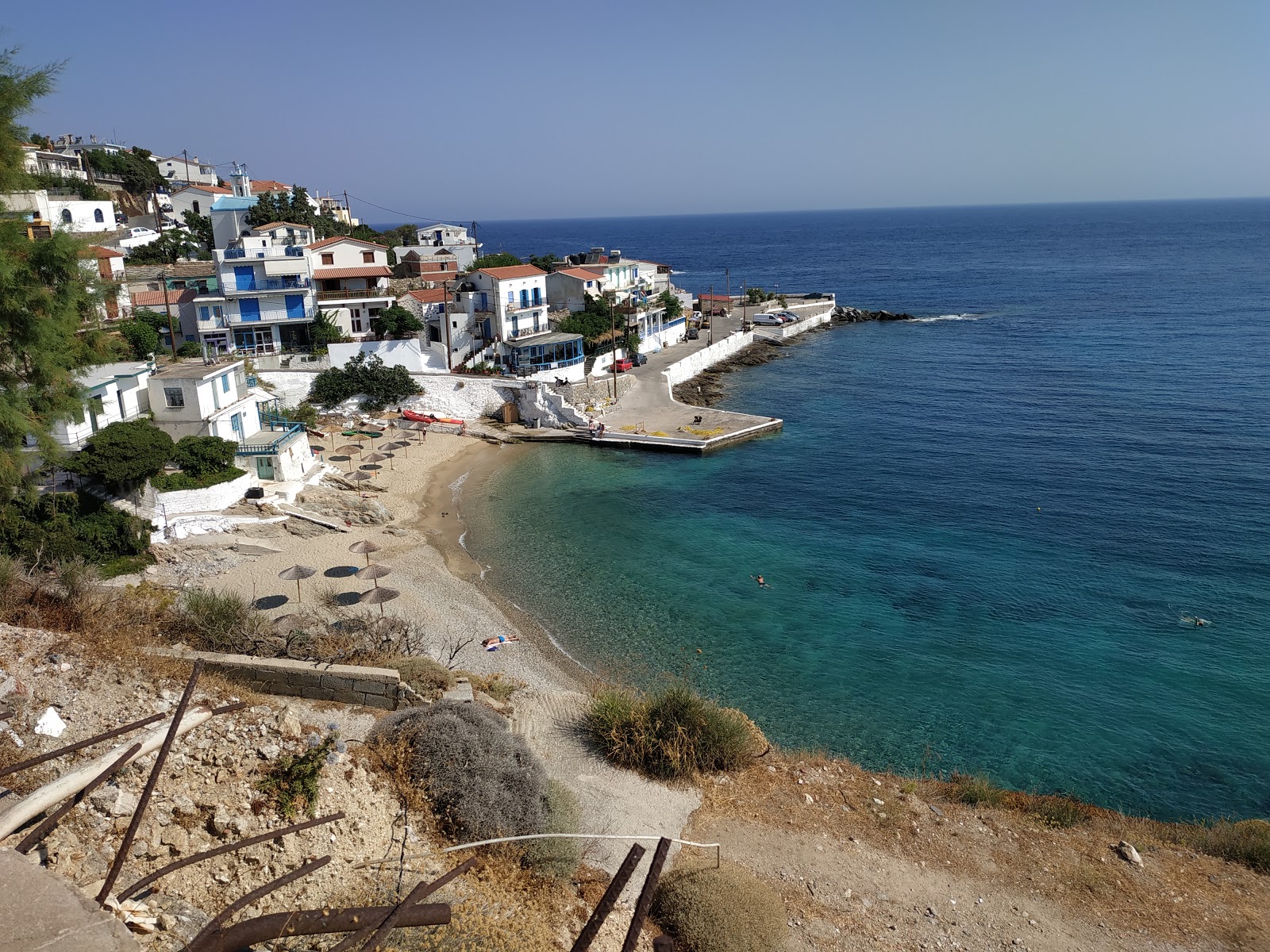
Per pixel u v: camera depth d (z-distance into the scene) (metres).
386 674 19.83
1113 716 30.61
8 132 26.94
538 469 62.00
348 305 75.19
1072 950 16.78
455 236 126.12
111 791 12.02
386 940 11.42
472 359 78.06
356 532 45.81
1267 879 19.59
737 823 20.30
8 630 16.30
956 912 17.73
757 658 34.47
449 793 16.03
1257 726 30.05
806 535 49.03
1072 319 134.62
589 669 33.06
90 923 6.50
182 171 133.00
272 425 55.41
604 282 96.62
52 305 27.88
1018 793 24.72
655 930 15.80
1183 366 95.12
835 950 16.16
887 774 25.02
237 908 7.76
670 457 65.50
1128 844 20.64
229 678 19.75
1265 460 60.75
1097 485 57.12
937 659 34.62
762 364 106.31
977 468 61.81
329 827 13.47
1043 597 40.34
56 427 40.03
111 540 37.12
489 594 39.75
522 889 14.77
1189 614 38.44
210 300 65.62
